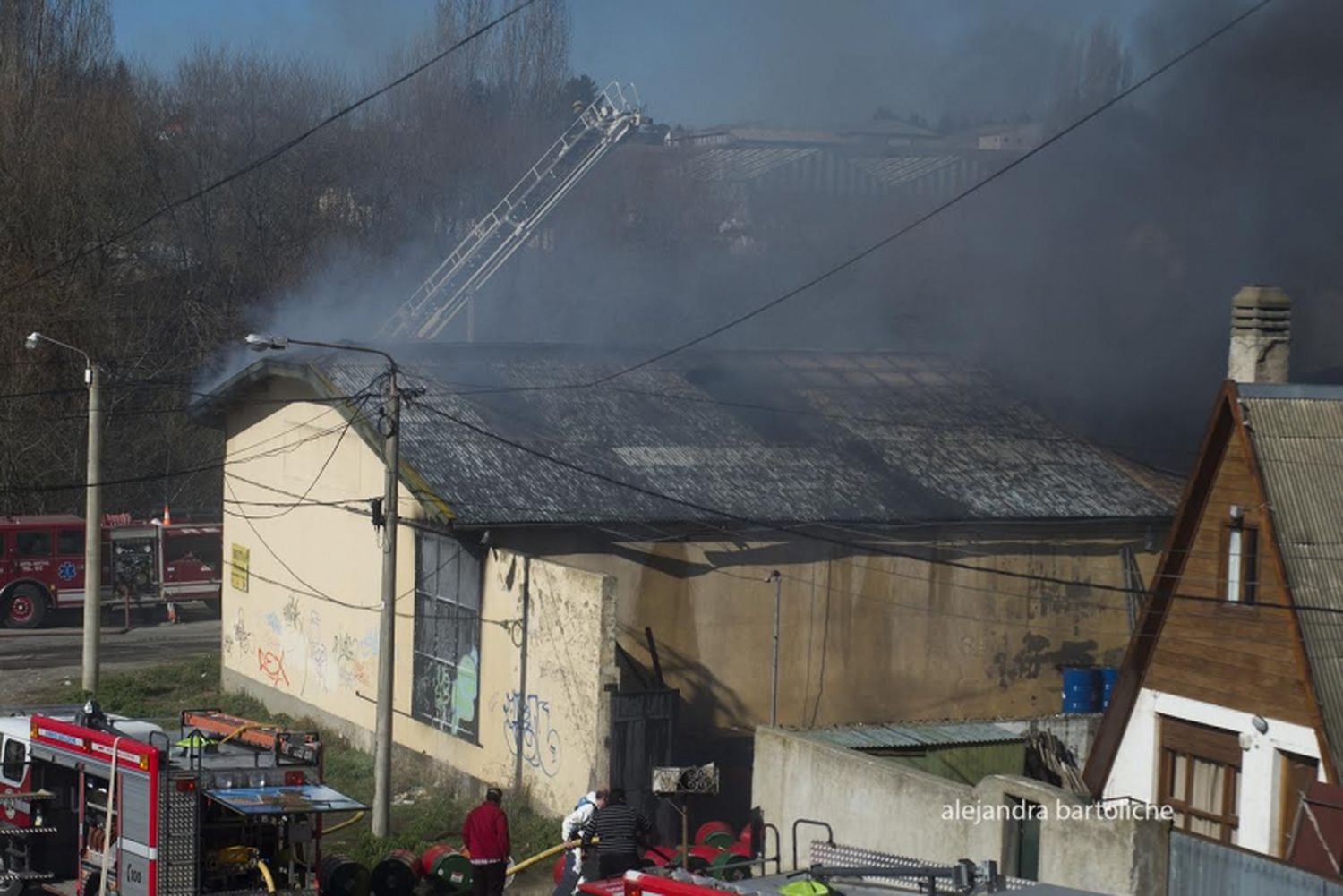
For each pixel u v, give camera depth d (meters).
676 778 13.97
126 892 13.08
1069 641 23.94
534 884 16.84
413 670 22.05
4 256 43.72
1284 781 14.72
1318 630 14.55
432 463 21.17
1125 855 12.07
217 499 45.97
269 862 13.72
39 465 42.34
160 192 49.75
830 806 15.22
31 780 14.41
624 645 20.92
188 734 14.56
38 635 34.09
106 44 51.53
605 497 21.38
